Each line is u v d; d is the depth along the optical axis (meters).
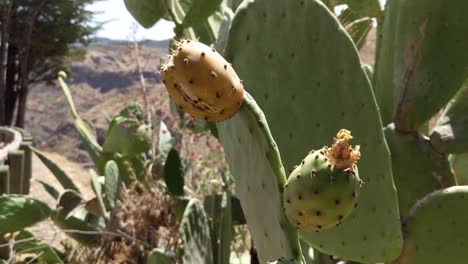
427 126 0.82
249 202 0.44
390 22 0.68
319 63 0.53
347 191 0.32
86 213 1.00
